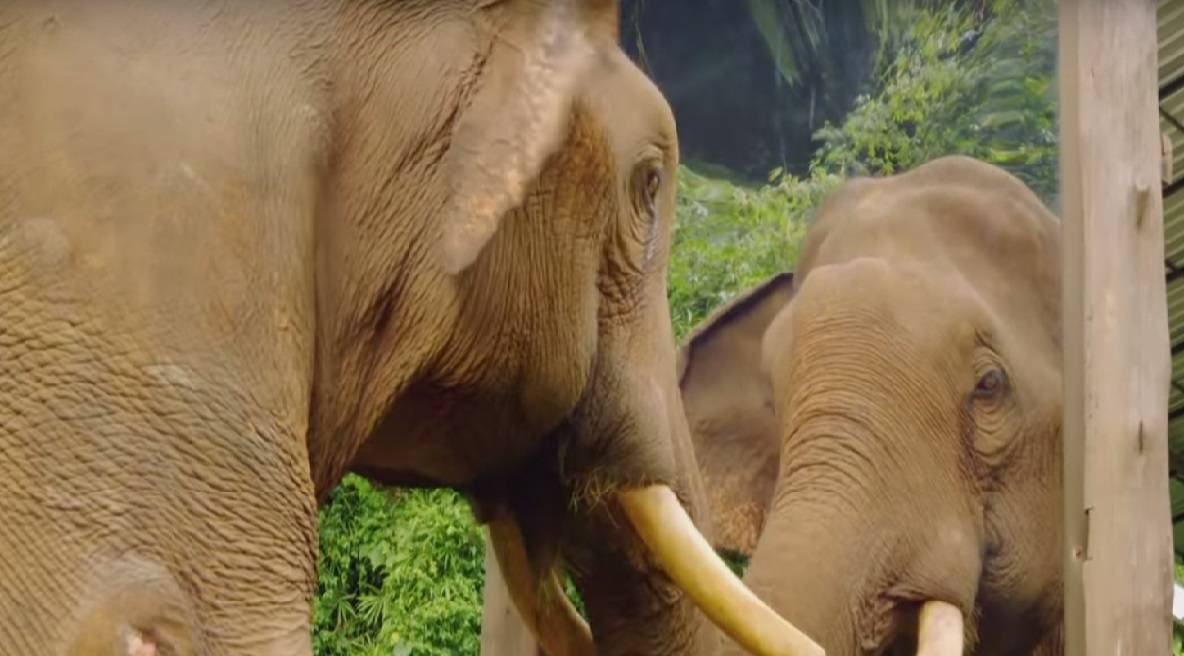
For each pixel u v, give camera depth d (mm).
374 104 3125
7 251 2639
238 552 2689
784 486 5738
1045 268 6254
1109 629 5164
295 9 3043
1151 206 5227
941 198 6340
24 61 2725
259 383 2781
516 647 5734
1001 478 5926
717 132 12195
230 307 2756
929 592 5645
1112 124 5219
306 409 2914
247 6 2959
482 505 4004
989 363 5926
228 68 2887
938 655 5516
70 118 2703
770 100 12141
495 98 3133
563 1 3223
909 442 5738
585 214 3547
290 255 2898
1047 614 6059
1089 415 5219
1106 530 5184
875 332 5879
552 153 3092
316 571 2848
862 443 5703
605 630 4191
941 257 6137
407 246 3162
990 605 5961
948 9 11508
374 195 3129
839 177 10570
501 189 3053
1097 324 5211
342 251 3111
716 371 6742
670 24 12250
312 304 2979
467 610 7762
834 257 6199
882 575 5598
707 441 6625
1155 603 5188
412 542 7863
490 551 5824
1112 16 5238
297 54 3014
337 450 3234
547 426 3697
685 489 4070
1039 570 5969
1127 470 5191
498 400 3588
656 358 3885
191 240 2730
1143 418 5207
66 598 2541
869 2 11844
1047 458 6016
